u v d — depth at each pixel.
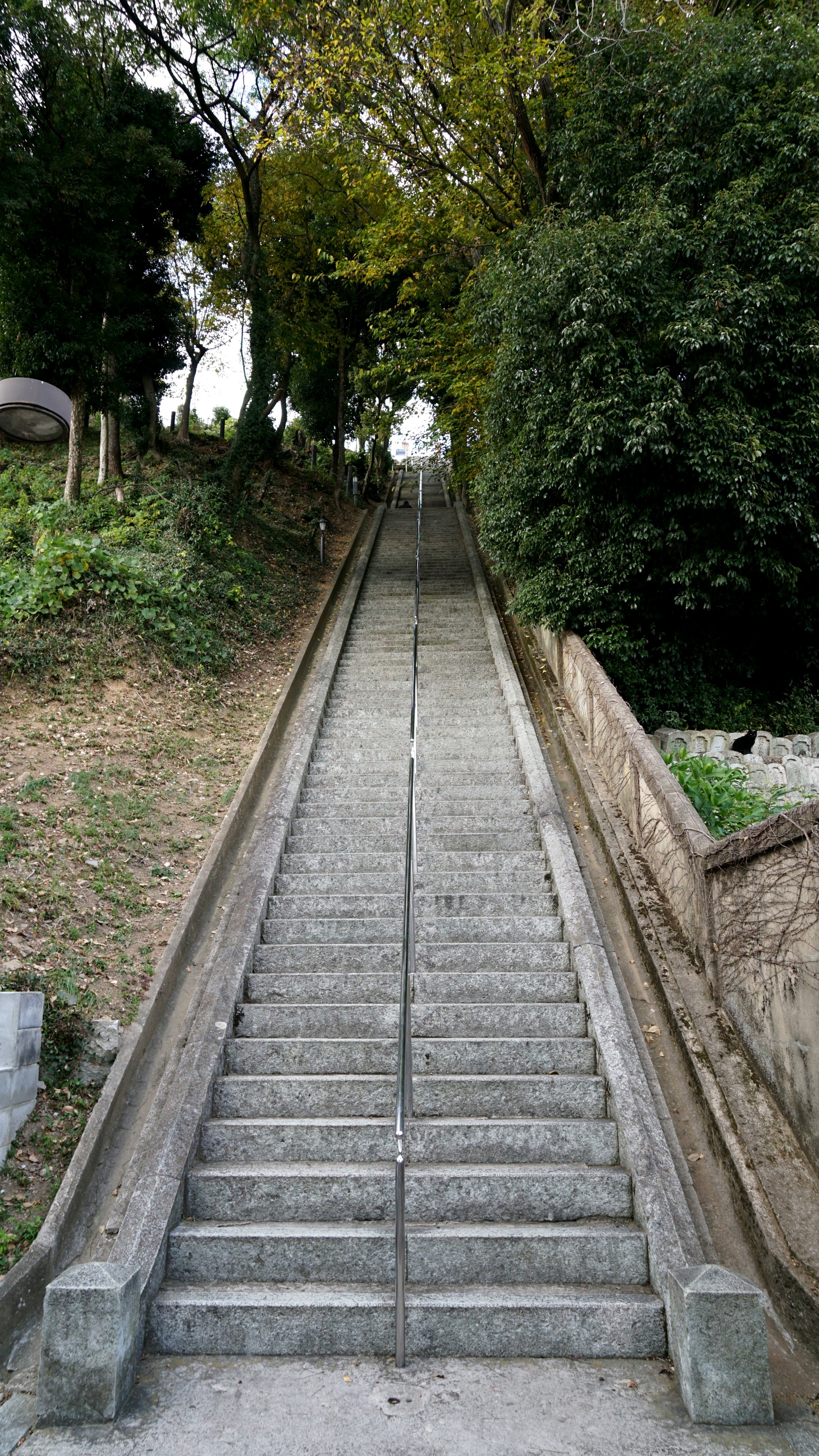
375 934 5.67
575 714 9.28
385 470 30.66
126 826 6.61
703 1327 2.93
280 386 21.56
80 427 12.60
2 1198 3.66
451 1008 4.86
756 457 7.94
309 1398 2.97
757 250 8.20
